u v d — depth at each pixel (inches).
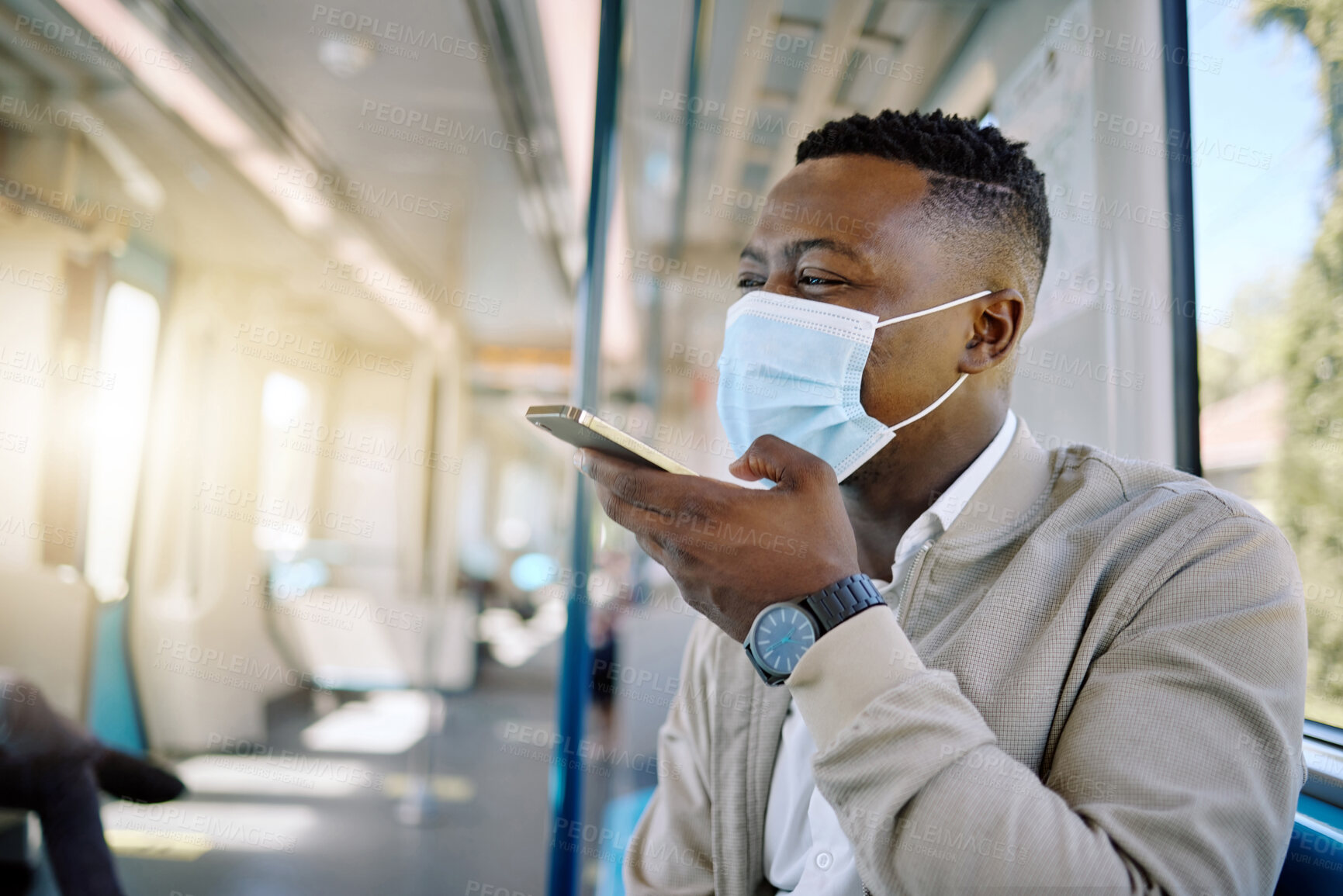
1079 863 21.3
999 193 35.6
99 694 149.6
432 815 148.5
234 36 128.2
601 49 78.4
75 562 145.2
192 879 119.3
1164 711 24.6
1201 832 22.0
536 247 232.7
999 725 28.0
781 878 35.3
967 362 35.3
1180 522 29.5
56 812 70.6
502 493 382.6
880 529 38.5
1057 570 30.9
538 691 262.2
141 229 158.4
